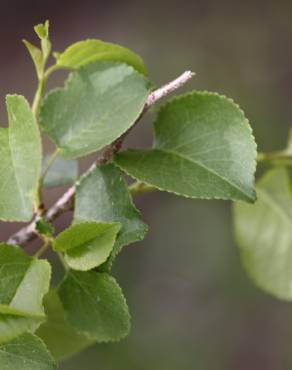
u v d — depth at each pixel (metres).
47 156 0.41
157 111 0.37
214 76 1.37
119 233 0.35
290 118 1.30
